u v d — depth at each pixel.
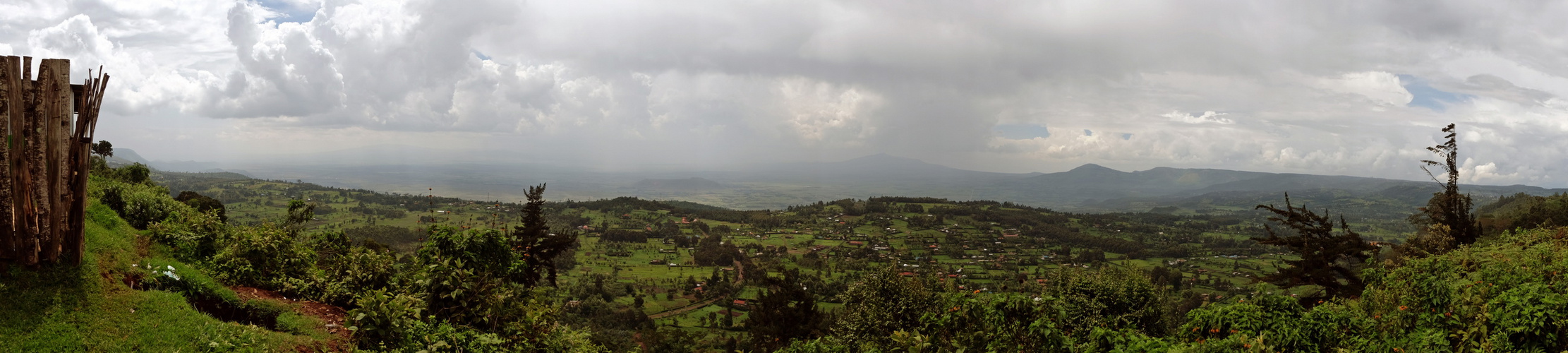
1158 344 10.03
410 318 10.20
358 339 9.34
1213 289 88.06
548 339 11.94
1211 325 10.78
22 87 7.70
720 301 78.69
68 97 8.20
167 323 7.99
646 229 144.38
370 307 9.27
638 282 89.44
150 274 9.50
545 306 13.20
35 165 7.79
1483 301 10.38
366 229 94.75
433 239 12.51
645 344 53.25
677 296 81.94
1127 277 21.28
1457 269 15.30
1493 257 16.80
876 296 21.94
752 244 132.88
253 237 11.80
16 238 7.65
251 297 10.42
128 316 7.89
